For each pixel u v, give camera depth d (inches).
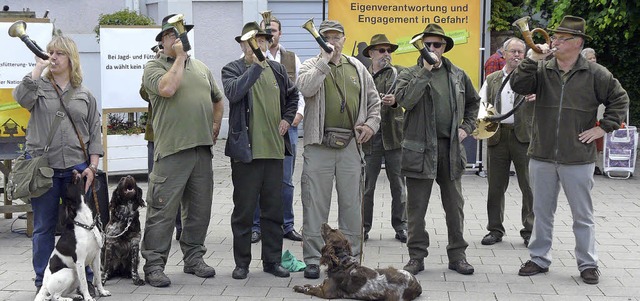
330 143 246.8
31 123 221.5
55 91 220.8
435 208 360.2
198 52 593.9
